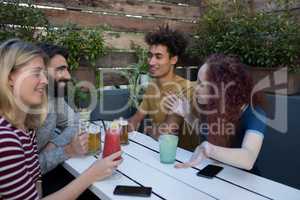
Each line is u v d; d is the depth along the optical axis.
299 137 1.72
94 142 1.33
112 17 2.63
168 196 0.93
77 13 2.46
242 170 1.13
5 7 1.97
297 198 0.91
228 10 2.69
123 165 1.19
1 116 0.93
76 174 1.15
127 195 0.93
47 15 2.32
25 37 2.03
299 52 2.12
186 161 1.23
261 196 0.93
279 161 1.82
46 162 1.22
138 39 2.76
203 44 2.61
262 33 2.17
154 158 1.27
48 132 1.32
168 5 2.94
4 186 0.80
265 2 2.55
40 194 1.11
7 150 0.80
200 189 0.98
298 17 2.35
